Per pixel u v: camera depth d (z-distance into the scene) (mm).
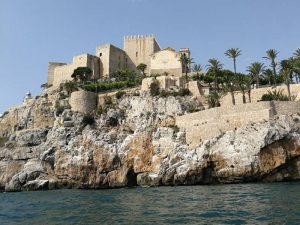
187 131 74375
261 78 98688
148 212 33875
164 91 96500
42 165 87000
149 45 132750
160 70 117438
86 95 99875
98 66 128500
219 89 98938
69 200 50906
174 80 101562
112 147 78500
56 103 105750
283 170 62906
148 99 93562
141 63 129125
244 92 84500
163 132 76250
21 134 98438
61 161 82312
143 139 76938
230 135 65750
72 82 115500
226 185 59938
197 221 27891
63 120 93375
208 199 40906
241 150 63312
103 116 93062
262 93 84938
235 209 32531
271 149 62281
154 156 74812
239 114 67812
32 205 46875
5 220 34406
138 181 74688
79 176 78125
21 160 92688
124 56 132625
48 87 130500
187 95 94625
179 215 31031
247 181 62562
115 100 99625
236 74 96438
